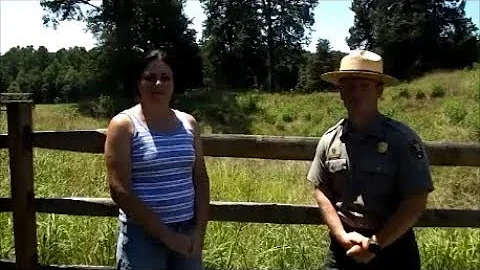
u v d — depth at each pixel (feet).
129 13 153.28
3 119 33.47
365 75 10.09
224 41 221.46
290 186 27.40
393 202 10.25
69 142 13.60
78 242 16.19
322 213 10.48
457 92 101.96
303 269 15.49
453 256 16.08
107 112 125.29
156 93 10.48
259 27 220.84
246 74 222.07
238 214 13.60
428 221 13.61
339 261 10.60
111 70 150.82
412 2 198.29
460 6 198.49
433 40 195.21
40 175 23.93
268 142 13.48
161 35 157.17
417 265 10.51
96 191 22.16
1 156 27.25
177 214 10.66
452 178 30.86
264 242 16.47
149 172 10.43
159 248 10.72
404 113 98.73
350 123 10.42
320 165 10.66
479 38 199.11
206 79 207.72
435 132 63.52
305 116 114.62
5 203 13.84
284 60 225.56
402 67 199.62
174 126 10.78
